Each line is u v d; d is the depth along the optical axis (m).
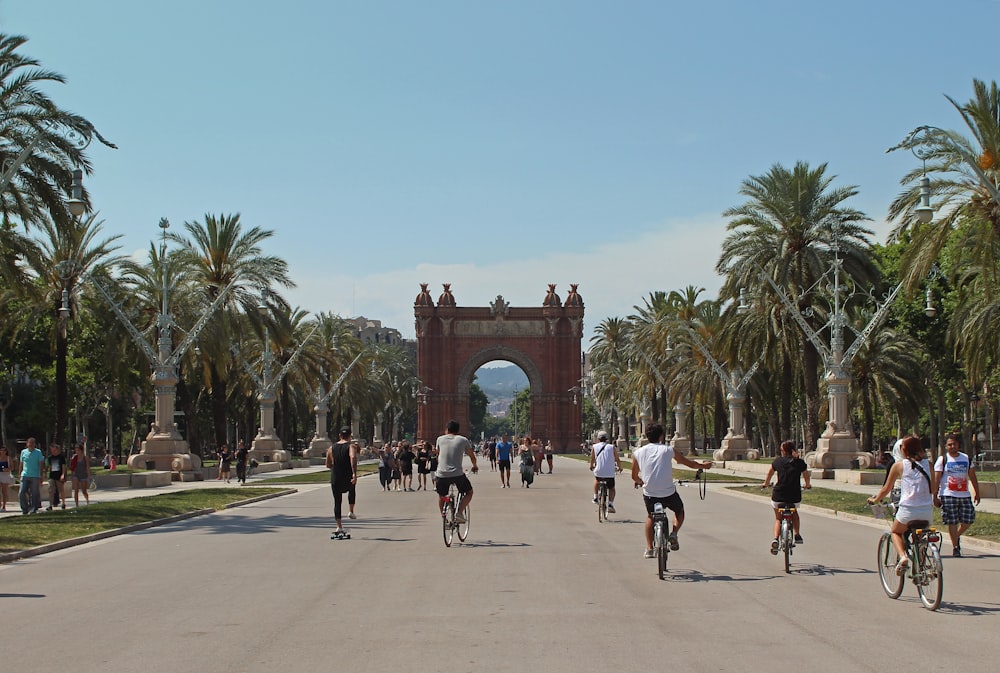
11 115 31.97
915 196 31.48
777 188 49.59
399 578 15.23
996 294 33.06
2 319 48.16
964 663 9.43
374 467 79.56
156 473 47.81
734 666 9.33
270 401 74.12
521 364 129.38
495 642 10.45
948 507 18.75
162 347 51.25
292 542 20.84
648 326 88.12
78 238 46.06
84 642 10.56
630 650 10.04
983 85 29.47
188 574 15.89
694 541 20.55
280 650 10.10
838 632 10.93
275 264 59.16
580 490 42.41
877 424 86.62
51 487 30.58
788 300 48.66
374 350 117.69
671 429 115.12
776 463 16.22
